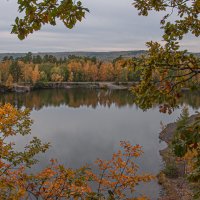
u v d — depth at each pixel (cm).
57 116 6675
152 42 427
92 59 19625
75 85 15200
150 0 475
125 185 841
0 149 800
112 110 7844
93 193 553
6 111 823
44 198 655
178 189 2403
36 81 14125
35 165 3022
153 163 3262
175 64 420
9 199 621
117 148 3934
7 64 15550
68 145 4041
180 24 474
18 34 310
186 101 8994
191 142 310
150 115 6938
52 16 296
